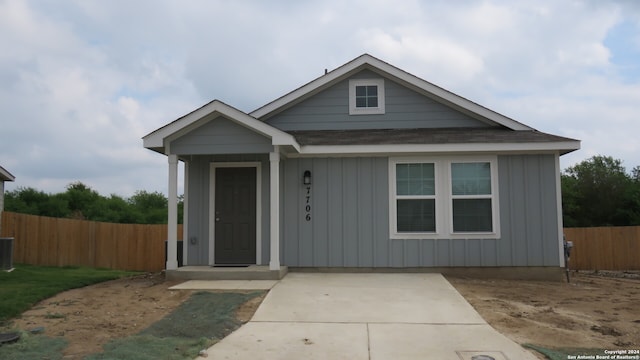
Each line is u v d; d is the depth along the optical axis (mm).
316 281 9938
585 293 9539
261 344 6094
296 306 7875
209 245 11297
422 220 11195
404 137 11453
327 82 12805
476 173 11195
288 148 10602
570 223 29906
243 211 11312
